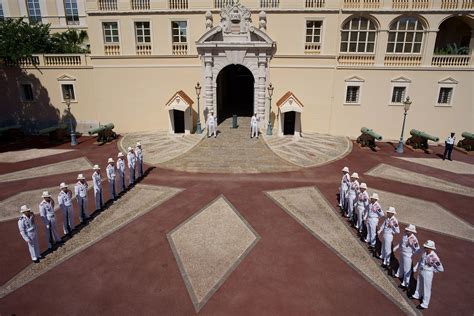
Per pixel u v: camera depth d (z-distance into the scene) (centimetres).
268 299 948
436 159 2386
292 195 1697
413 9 2591
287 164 2166
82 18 3562
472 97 2730
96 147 2597
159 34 2808
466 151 2556
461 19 2770
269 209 1534
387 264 1090
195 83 2898
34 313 892
